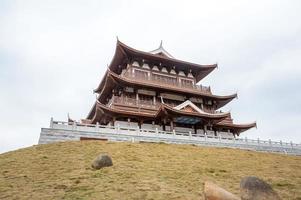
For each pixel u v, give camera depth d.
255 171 22.27
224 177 19.55
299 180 19.45
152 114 45.91
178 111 44.69
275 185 17.80
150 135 35.34
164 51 57.25
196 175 19.50
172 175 19.08
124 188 15.35
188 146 33.00
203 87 57.47
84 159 22.38
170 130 48.22
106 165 20.25
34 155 23.47
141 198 13.72
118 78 46.44
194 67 58.00
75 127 31.80
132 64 52.75
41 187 15.45
